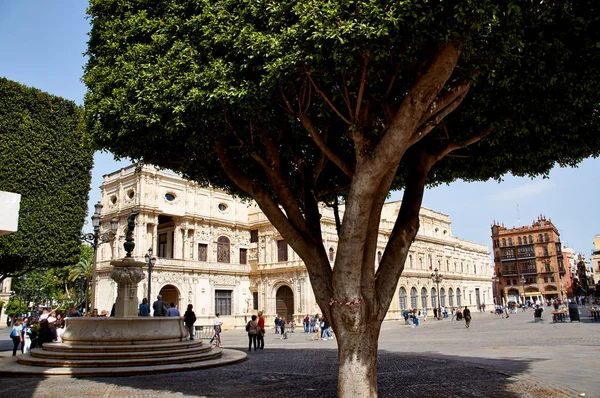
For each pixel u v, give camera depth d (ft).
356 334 23.41
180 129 26.58
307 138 33.40
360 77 24.14
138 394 30.58
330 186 36.83
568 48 23.11
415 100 21.85
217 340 76.43
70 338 46.11
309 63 21.81
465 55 22.38
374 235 24.85
